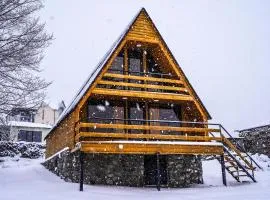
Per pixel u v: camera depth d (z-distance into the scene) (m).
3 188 14.10
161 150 15.81
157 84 19.36
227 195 13.03
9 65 14.58
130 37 17.70
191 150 16.48
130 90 17.28
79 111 16.31
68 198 11.64
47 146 27.86
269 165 25.17
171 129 16.64
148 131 18.36
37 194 12.34
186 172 18.17
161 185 17.50
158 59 19.48
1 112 15.02
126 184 16.53
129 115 18.31
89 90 16.14
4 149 32.03
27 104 15.21
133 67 19.14
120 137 16.80
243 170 17.84
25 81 15.14
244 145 32.75
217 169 22.30
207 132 18.30
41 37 15.43
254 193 13.35
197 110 19.09
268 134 30.91
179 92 19.41
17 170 22.53
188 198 12.41
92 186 14.86
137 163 17.03
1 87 14.84
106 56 17.78
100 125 15.35
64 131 19.48
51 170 22.95
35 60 15.29
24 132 41.03
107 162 16.42
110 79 18.19
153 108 19.03
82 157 14.13
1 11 14.74
